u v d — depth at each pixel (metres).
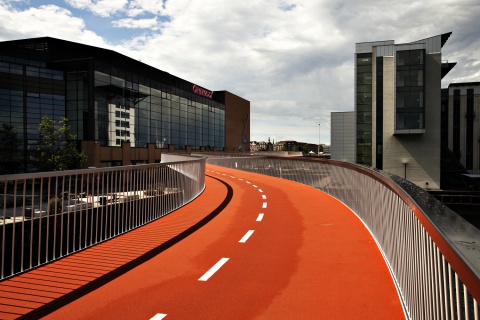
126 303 4.58
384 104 57.34
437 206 3.04
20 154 44.84
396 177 5.48
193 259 6.53
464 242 1.94
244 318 4.11
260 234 8.53
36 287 5.16
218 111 88.94
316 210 12.00
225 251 7.05
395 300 4.53
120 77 52.22
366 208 9.19
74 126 47.81
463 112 96.62
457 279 2.17
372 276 5.45
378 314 4.12
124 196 8.99
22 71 46.38
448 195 54.78
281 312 4.24
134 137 55.41
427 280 3.28
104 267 6.09
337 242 7.62
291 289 4.98
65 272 5.83
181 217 10.94
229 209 12.45
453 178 69.75
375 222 7.71
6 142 43.31
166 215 11.28
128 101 54.16
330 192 16.34
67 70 48.06
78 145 45.09
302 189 19.14
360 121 58.31
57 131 38.81
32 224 6.18
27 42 53.97
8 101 45.59
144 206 10.11
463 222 2.44
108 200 8.31
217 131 88.31
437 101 55.91
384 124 57.25
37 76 47.03
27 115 46.56
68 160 38.09
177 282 5.33
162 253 6.94
